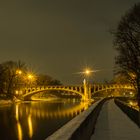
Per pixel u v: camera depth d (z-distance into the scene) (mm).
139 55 68938
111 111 56688
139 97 69875
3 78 198750
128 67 71188
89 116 24172
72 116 108500
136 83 72875
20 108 147750
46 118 104562
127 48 70250
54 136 12344
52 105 167875
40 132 74000
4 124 90125
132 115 41312
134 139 24625
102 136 26328
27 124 89812
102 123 36719
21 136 69062
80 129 16047
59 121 95188
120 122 37781
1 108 148375
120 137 25734
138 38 68625
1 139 65250
